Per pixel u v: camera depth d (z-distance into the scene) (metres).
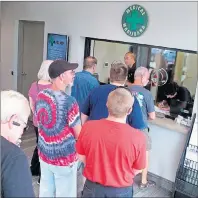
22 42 5.14
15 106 1.10
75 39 4.09
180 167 2.93
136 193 2.90
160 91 3.48
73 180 2.19
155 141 3.31
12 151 1.04
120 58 3.72
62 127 2.04
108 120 1.69
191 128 2.97
